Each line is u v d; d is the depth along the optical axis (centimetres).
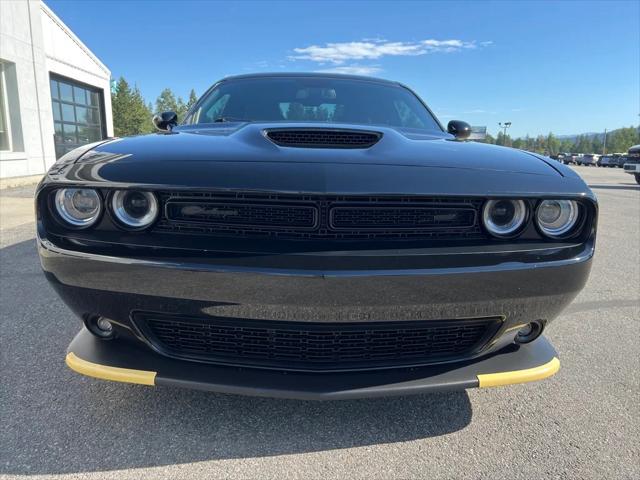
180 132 225
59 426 192
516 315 174
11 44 1217
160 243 161
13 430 189
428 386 169
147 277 160
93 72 1800
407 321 165
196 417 200
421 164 174
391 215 164
